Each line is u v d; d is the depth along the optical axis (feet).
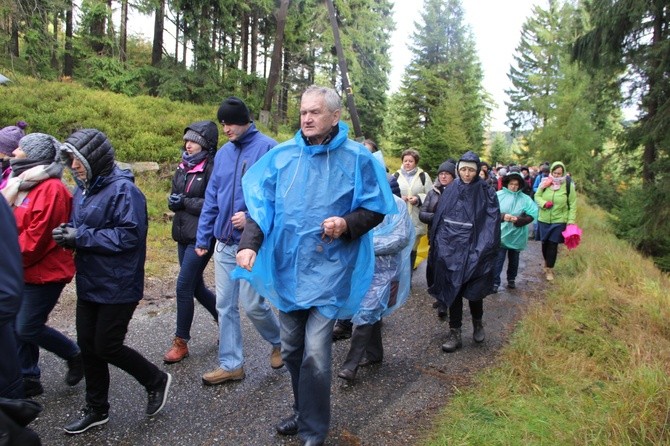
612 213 51.93
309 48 72.69
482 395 11.52
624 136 45.47
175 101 52.01
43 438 9.51
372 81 92.73
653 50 39.68
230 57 61.72
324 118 8.51
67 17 57.16
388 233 12.41
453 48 128.88
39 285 10.02
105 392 9.99
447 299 14.76
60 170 10.03
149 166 36.68
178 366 12.89
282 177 8.91
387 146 117.50
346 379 12.51
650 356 12.73
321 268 8.70
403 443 9.94
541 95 123.13
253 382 12.25
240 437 9.95
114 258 9.23
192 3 55.57
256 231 8.84
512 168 35.37
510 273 22.77
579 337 14.66
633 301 18.66
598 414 10.04
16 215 9.59
